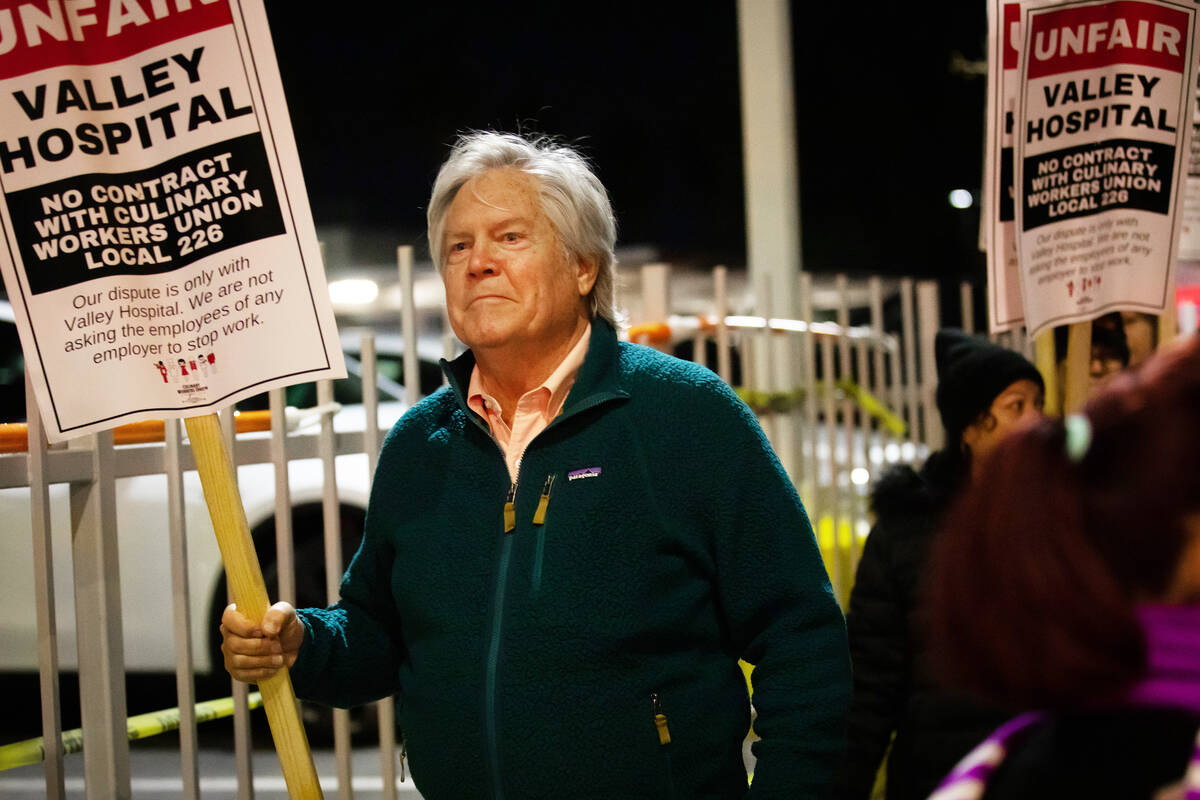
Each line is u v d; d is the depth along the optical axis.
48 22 1.91
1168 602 0.93
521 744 1.89
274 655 1.97
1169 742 0.91
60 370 1.91
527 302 2.01
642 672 1.92
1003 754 1.02
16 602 4.41
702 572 1.99
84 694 2.29
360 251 14.76
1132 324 3.12
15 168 1.90
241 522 1.97
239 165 1.95
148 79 1.94
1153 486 0.89
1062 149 2.74
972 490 1.01
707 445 1.97
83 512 2.29
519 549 1.95
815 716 1.88
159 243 1.96
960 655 0.97
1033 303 2.71
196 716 2.54
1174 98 2.81
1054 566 0.92
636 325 3.79
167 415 1.96
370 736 4.81
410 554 2.05
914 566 2.31
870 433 5.27
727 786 1.97
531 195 2.04
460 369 2.15
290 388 5.15
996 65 2.72
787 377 4.75
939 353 2.52
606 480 1.96
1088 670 0.91
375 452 2.78
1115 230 2.78
